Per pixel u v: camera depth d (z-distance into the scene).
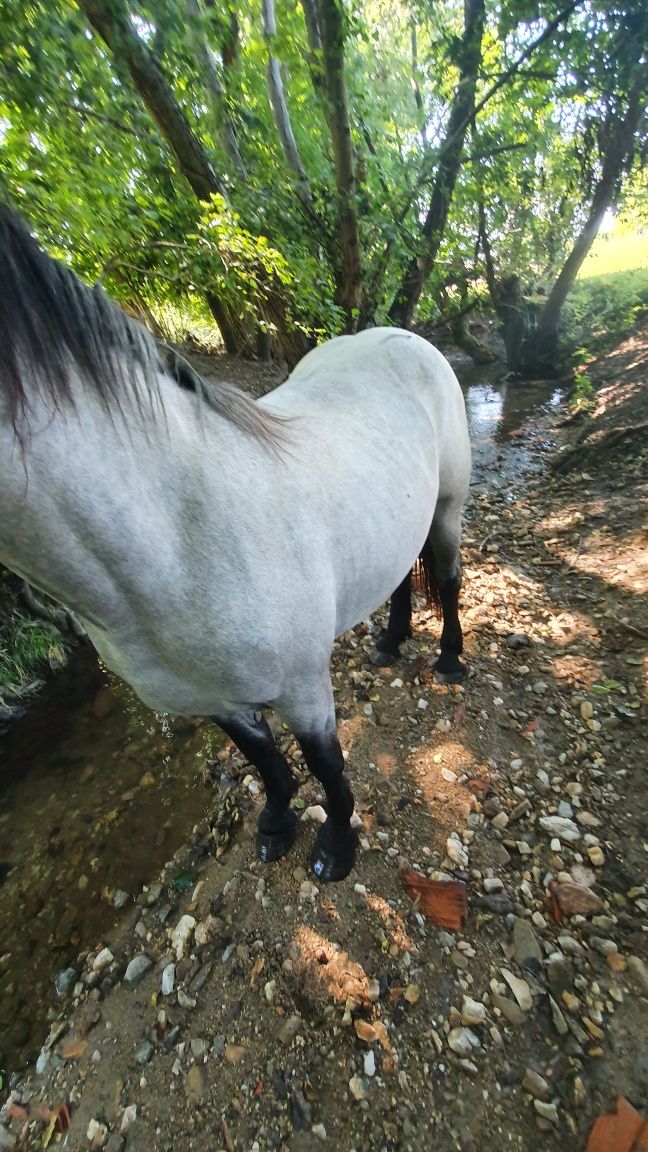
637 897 1.49
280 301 3.86
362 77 4.42
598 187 5.84
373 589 1.37
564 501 3.60
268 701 1.16
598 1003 1.30
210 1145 1.17
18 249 0.64
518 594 2.74
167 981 1.43
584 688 2.15
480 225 6.25
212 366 5.46
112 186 2.98
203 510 0.88
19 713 2.55
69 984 1.52
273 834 1.66
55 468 0.69
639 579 2.64
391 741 2.02
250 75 3.81
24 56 2.41
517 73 4.03
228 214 2.95
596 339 6.78
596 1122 1.12
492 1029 1.27
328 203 3.85
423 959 1.41
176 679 1.00
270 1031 1.31
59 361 0.67
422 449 1.57
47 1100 1.28
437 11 4.54
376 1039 1.27
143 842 1.88
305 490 1.09
